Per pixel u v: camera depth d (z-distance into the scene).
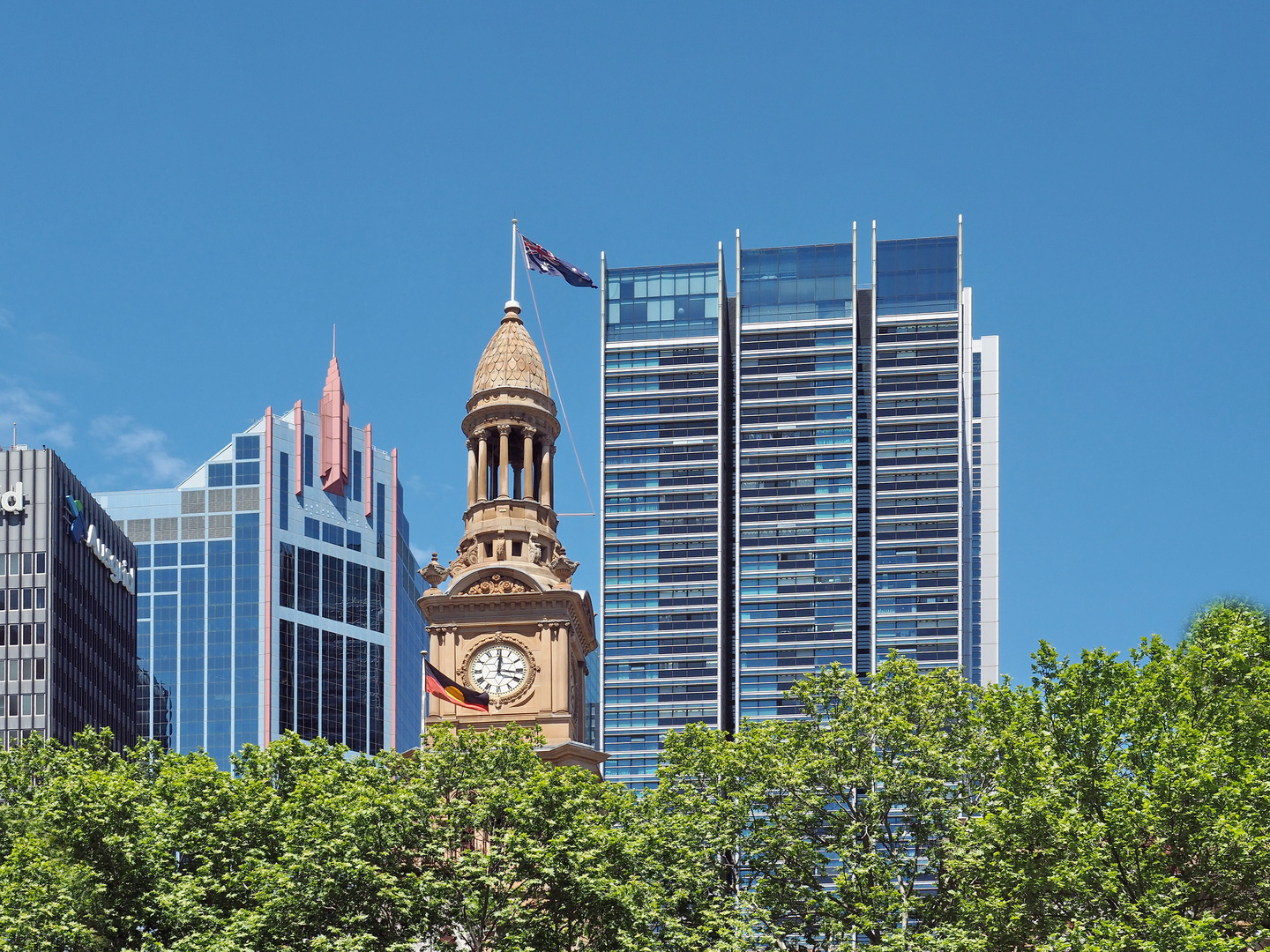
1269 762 107.75
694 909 116.75
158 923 112.00
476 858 110.75
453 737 120.69
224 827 113.94
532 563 143.00
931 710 123.12
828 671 125.56
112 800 113.75
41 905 107.38
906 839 120.88
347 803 113.44
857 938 117.38
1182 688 113.50
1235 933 108.06
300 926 109.62
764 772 118.81
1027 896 109.38
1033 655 118.19
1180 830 106.62
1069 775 110.62
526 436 147.75
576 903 111.94
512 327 151.88
